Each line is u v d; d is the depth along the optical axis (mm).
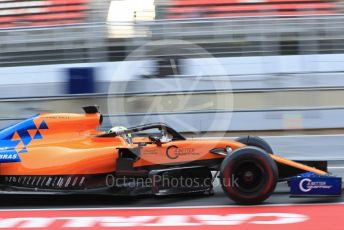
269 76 19250
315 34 20047
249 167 11773
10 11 26312
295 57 19594
